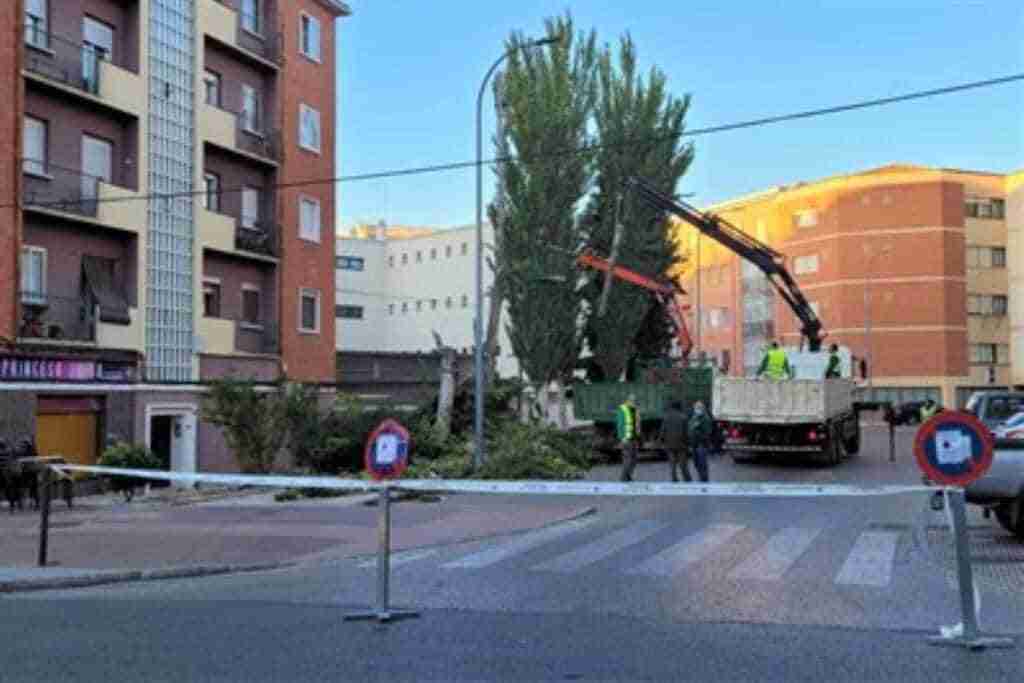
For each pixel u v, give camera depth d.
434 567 12.21
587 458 28.19
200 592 10.89
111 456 22.52
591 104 35.50
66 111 26.66
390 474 9.44
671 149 36.78
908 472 25.50
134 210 28.12
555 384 36.06
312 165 36.62
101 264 27.66
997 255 81.31
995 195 81.56
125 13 28.69
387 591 9.30
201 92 30.92
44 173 25.97
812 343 32.16
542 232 33.75
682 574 11.38
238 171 33.41
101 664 7.52
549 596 10.19
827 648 7.86
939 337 78.56
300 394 25.34
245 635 8.50
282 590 10.87
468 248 86.19
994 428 20.02
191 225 30.34
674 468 22.12
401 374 48.72
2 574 11.57
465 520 16.61
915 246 79.44
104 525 16.23
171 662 7.56
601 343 35.31
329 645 8.09
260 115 34.72
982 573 11.29
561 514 17.27
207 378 30.36
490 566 12.21
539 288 33.91
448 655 7.72
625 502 19.09
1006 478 13.38
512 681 6.96
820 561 12.14
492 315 33.84
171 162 29.69
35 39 25.73
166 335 29.17
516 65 34.06
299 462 25.72
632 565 12.06
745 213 89.81
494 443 25.34
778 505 18.20
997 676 7.00
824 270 82.38
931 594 10.07
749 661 7.48
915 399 77.75
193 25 30.69
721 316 93.06
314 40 37.03
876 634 8.34
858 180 81.06
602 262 32.44
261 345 34.44
